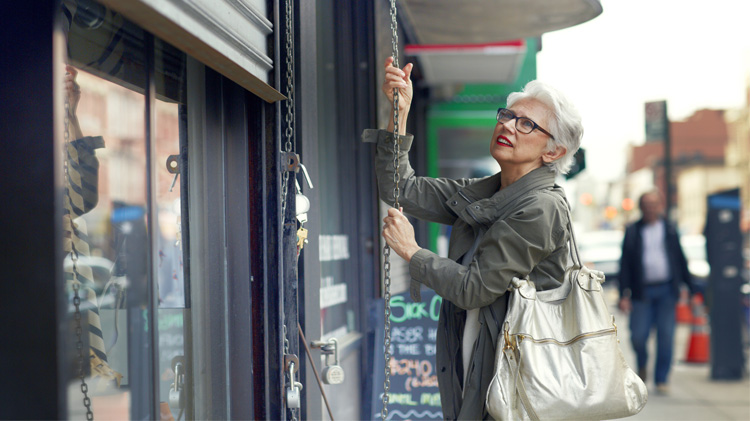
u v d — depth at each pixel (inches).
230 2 88.5
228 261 107.6
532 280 100.0
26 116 60.7
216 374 106.9
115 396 83.4
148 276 89.2
